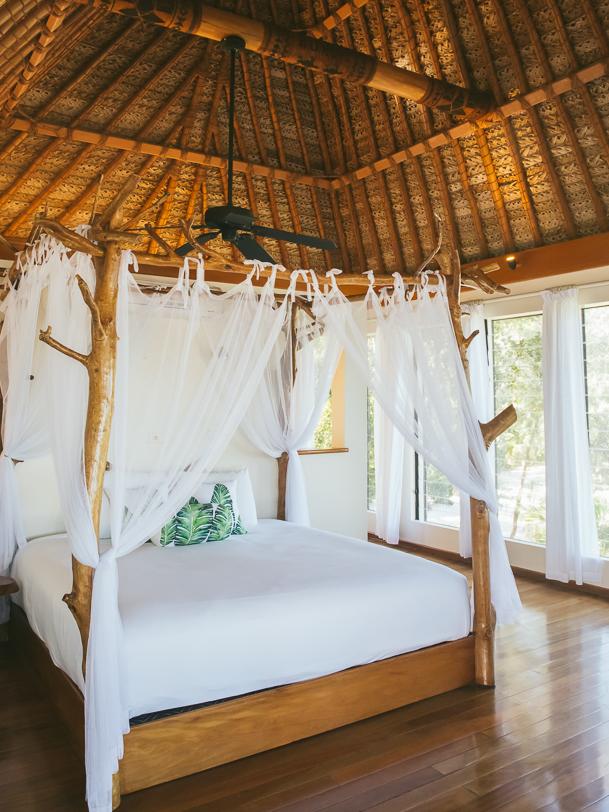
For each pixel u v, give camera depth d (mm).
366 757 2793
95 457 2527
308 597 3061
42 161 4688
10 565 4070
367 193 5926
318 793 2525
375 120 5297
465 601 3506
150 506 2656
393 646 3223
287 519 5133
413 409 3475
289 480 5137
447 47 4512
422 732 3008
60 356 2744
